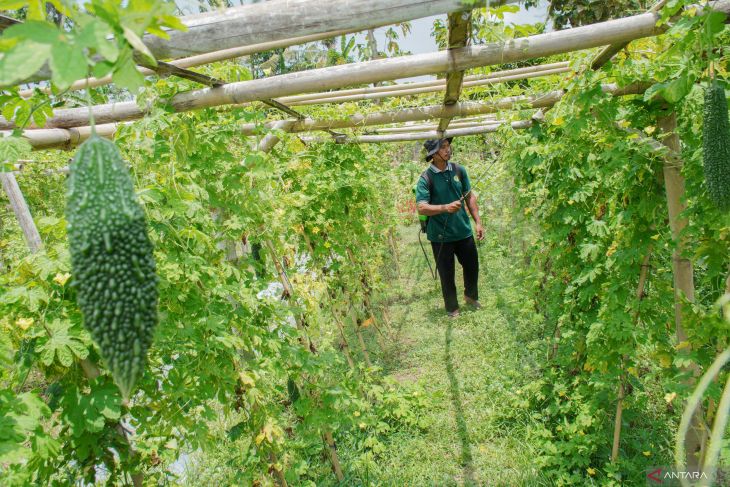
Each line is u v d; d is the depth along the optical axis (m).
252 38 1.61
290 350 3.36
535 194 4.82
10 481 1.61
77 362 2.10
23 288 1.92
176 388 2.46
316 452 4.22
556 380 4.59
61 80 0.95
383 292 7.62
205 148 3.08
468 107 4.18
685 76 2.34
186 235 2.59
